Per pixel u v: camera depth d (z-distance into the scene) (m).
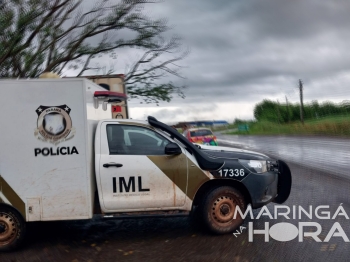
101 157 6.66
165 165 6.74
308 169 14.68
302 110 53.75
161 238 7.00
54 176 6.47
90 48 14.66
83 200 6.48
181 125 26.77
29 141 6.45
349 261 5.72
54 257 6.28
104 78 13.11
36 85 6.45
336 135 38.69
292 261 5.75
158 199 6.72
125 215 6.70
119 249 6.52
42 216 6.47
